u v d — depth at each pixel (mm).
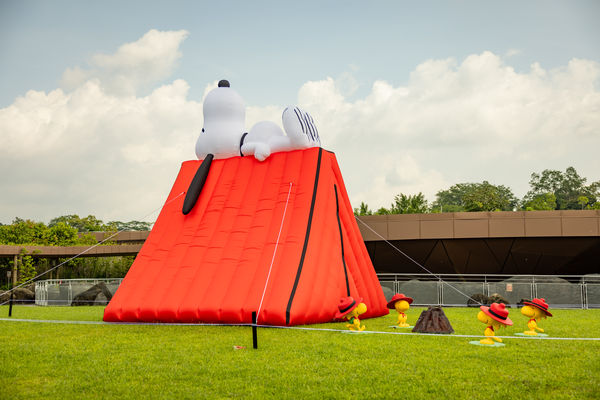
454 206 89125
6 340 11250
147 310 13805
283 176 15609
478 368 8297
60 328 13219
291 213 14688
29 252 34031
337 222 15125
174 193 16703
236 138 16719
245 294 13305
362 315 15273
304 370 8234
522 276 22922
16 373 8203
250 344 10430
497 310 10586
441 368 8305
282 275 13328
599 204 78125
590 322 14703
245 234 14805
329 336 11430
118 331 12445
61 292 24781
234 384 7488
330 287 13852
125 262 46906
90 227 61125
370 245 26859
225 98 17078
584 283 21484
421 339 11086
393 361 8852
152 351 9805
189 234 15398
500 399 6719
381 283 22719
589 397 6789
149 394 7031
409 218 25828
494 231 24891
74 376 8008
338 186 16656
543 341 10898
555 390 7102
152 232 15883
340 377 7785
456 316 16266
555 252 25344
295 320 12656
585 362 8688
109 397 6914
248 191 15742
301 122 15820
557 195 89938
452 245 25859
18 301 27531
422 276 27359
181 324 13430
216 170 16641
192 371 8242
